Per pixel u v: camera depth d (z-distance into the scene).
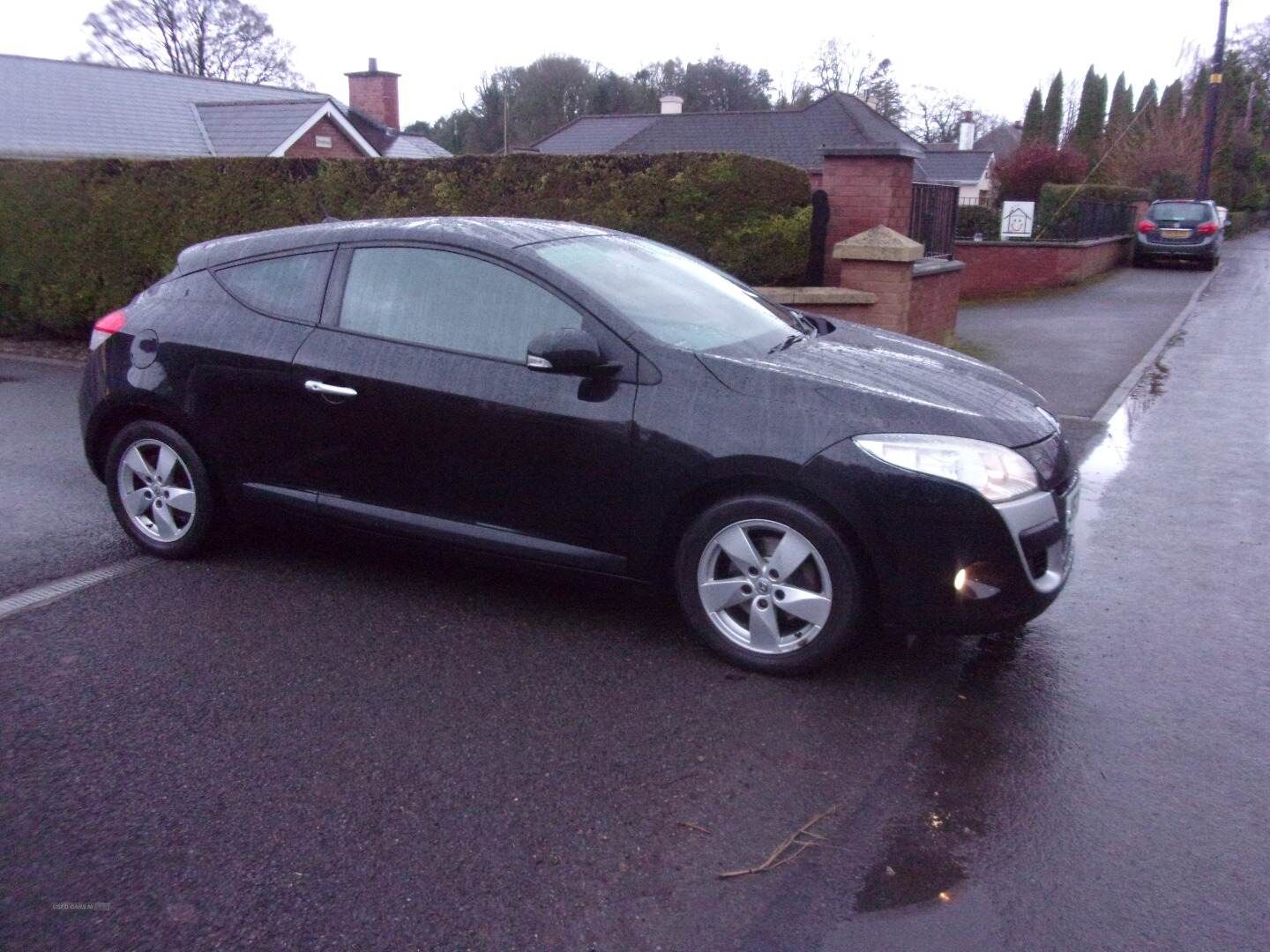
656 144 35.34
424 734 3.62
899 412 3.85
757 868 2.95
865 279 9.00
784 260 9.19
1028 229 20.67
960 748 3.58
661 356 4.09
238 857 2.98
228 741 3.57
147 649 4.25
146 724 3.68
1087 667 4.21
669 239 9.11
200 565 5.15
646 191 9.09
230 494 4.96
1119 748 3.60
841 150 9.11
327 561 5.22
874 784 3.36
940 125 70.81
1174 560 5.48
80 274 11.21
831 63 62.72
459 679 4.02
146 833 3.09
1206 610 4.82
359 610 4.64
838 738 3.63
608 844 3.05
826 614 3.88
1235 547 5.66
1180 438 8.16
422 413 4.39
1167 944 2.67
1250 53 57.12
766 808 3.22
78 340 12.12
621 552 4.19
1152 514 6.26
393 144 30.08
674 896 2.84
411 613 4.62
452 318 4.43
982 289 19.92
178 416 4.93
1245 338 13.52
